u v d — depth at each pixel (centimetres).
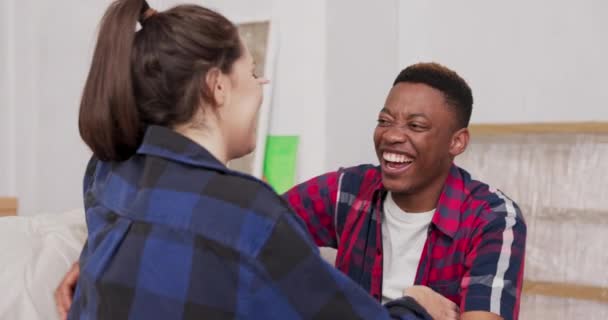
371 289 126
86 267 79
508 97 212
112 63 77
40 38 257
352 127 207
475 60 218
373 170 137
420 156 118
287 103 200
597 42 197
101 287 75
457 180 125
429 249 121
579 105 201
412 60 229
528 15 207
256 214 73
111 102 77
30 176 264
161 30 78
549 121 205
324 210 138
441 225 119
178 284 71
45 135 260
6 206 257
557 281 191
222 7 214
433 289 119
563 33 202
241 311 71
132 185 80
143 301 72
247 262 71
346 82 203
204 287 71
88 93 79
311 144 195
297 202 139
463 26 219
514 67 211
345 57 202
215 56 80
